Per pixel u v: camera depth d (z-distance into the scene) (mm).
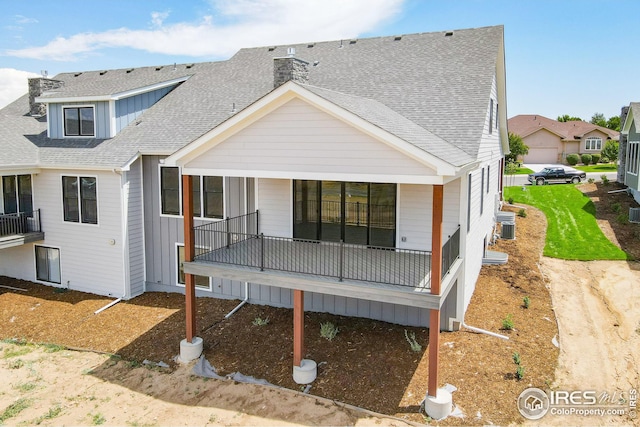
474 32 16969
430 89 14430
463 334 11633
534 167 50312
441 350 10820
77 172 15820
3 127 18609
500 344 11094
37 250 17375
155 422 8938
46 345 12547
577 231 21125
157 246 16062
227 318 13469
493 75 14570
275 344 11688
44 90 21297
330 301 13211
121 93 17047
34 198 16906
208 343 11992
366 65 16812
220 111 16750
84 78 23531
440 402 8539
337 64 17438
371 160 9203
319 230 13164
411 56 16656
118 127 17328
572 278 15766
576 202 26547
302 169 9938
